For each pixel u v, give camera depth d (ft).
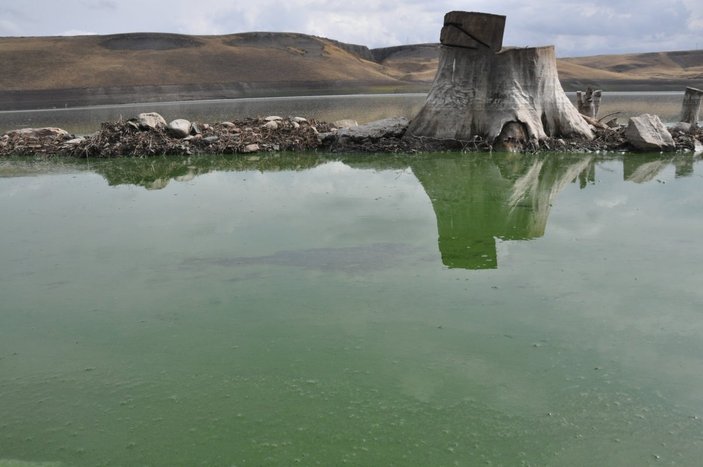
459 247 19.03
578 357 12.05
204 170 36.55
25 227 23.00
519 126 39.60
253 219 23.18
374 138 43.09
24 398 11.25
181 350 12.75
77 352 12.85
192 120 81.56
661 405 10.48
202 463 9.34
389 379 11.41
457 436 9.79
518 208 24.27
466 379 11.36
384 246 19.25
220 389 11.28
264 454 9.48
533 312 14.05
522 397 10.78
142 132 45.60
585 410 10.40
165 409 10.75
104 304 15.21
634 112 79.15
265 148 43.96
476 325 13.44
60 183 32.89
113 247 20.02
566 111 41.24
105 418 10.58
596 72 269.44
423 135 41.83
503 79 39.73
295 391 11.13
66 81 213.05
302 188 29.53
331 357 12.24
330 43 340.59
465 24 39.24
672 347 12.37
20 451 9.81
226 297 15.34
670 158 36.58
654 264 16.98
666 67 334.85
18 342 13.38
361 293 15.33
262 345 12.82
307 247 19.30
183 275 17.08
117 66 234.58
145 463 9.40
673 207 23.75
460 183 29.96
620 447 9.48
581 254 18.07
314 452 9.49
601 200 25.38
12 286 16.65
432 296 15.05
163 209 25.57
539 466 9.09
